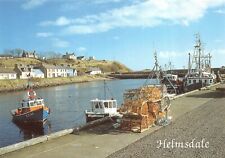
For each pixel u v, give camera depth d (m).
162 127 16.89
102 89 88.06
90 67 190.88
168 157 11.62
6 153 12.30
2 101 66.19
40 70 141.50
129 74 174.00
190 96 34.19
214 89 43.53
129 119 16.09
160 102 18.48
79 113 43.31
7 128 35.88
